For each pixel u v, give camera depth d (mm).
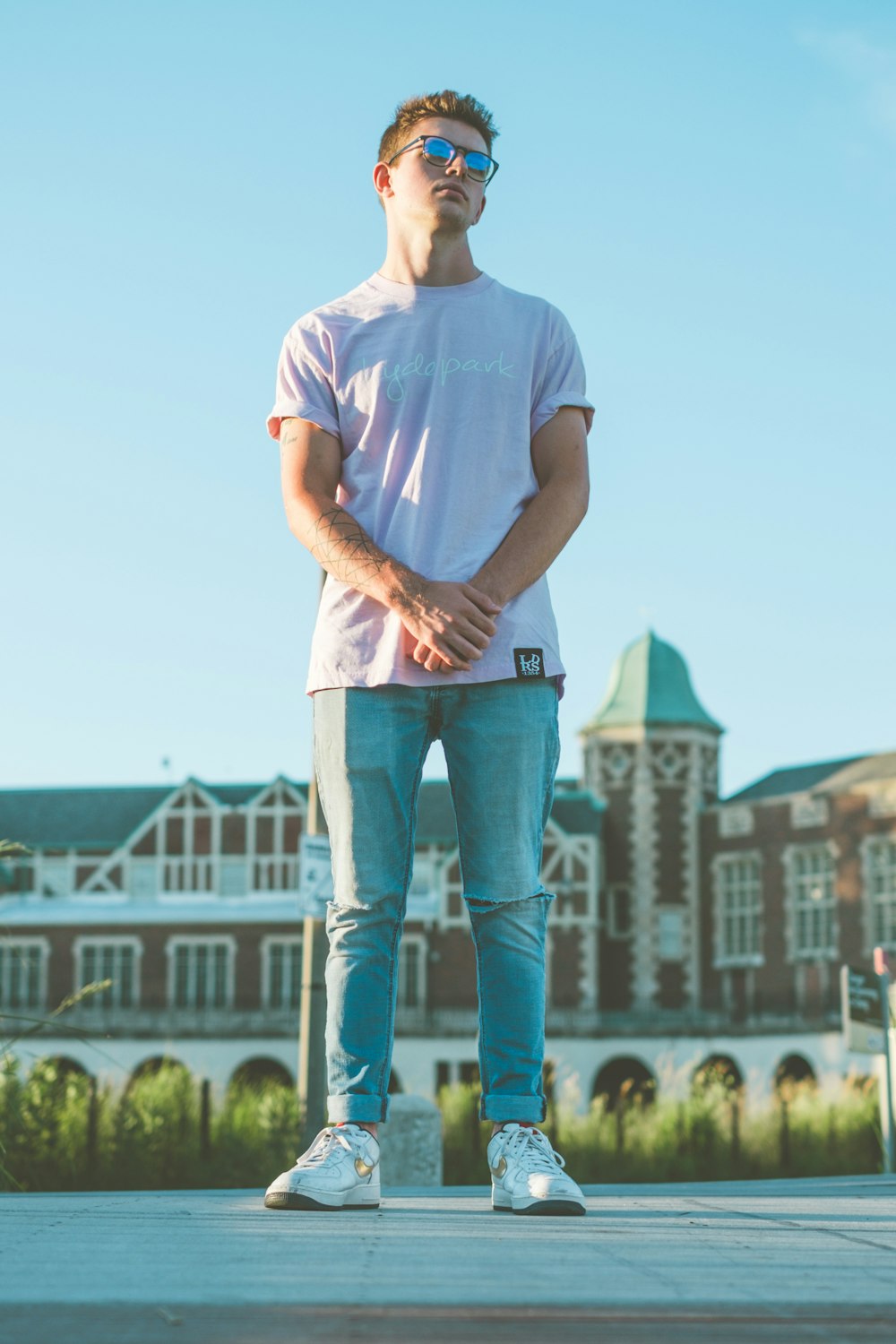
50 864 53094
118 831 53750
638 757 53344
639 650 55312
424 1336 1567
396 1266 2053
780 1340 1565
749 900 51156
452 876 49500
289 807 51688
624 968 52219
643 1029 45875
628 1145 18688
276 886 51250
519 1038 3531
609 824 53469
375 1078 3514
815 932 49000
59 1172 12094
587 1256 2197
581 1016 49344
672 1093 21984
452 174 3805
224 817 51969
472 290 3844
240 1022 48938
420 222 3822
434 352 3732
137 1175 12969
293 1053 46094
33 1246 2279
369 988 3525
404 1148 9547
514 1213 3223
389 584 3434
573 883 50594
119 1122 13312
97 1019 49406
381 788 3508
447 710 3523
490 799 3518
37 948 50844
